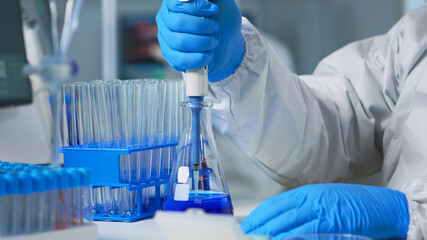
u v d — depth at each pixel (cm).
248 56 113
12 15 85
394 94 142
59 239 68
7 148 133
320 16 298
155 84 98
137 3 284
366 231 82
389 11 290
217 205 84
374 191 91
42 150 136
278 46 299
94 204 96
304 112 130
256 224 80
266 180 263
